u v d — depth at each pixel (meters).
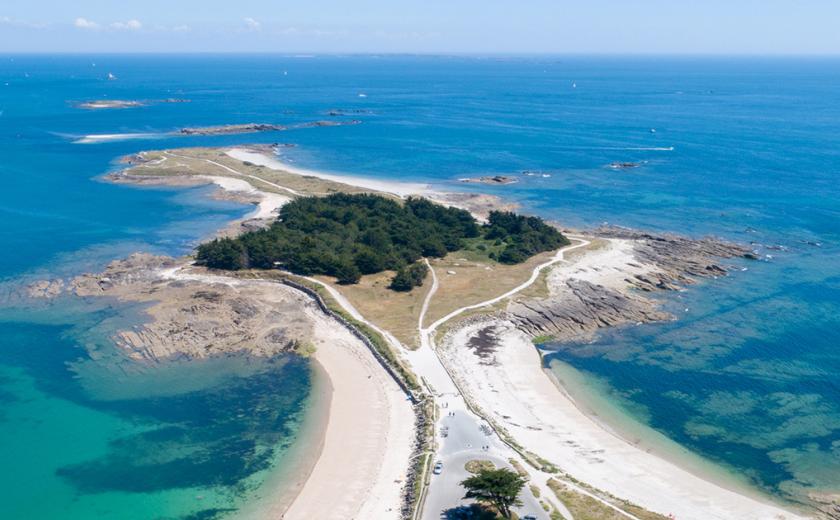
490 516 70.44
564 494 74.81
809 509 76.12
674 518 72.94
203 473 80.62
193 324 118.62
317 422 91.00
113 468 81.56
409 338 113.44
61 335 116.12
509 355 111.62
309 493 76.81
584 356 113.12
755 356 112.62
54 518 73.06
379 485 77.75
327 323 120.81
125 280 140.00
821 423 93.62
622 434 90.81
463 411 91.88
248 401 96.38
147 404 95.69
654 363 110.62
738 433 91.38
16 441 86.56
